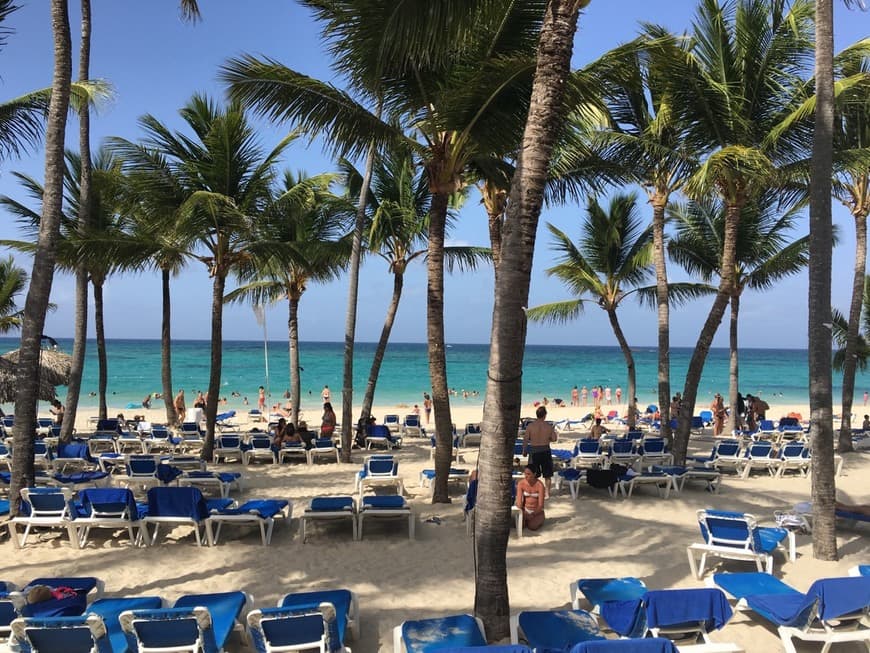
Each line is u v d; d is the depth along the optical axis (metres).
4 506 8.19
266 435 14.35
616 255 19.17
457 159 9.09
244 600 5.00
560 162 11.12
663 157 12.16
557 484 10.88
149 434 16.59
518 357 4.65
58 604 4.79
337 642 4.29
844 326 21.61
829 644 4.60
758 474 12.80
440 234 9.49
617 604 4.63
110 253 12.16
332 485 11.44
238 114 12.63
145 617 4.07
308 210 16.62
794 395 47.72
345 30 6.32
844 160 10.47
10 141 9.30
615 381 58.44
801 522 8.17
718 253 17.83
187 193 13.02
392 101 9.07
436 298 9.65
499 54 7.98
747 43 10.83
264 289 21.25
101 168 16.55
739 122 10.91
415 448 16.98
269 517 7.83
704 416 26.08
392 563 7.01
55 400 18.91
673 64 10.60
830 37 6.81
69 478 9.98
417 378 55.84
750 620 5.34
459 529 8.37
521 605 5.72
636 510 9.38
